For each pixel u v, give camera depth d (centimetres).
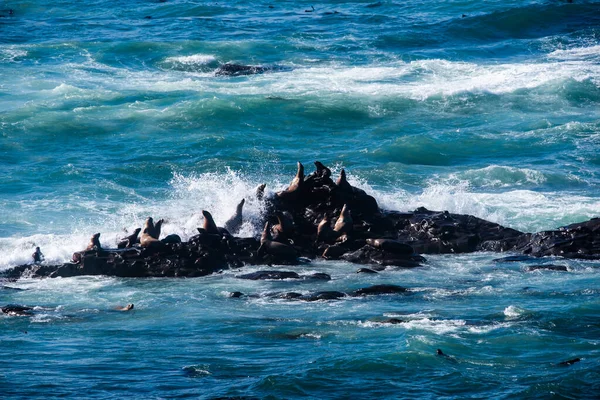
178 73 16625
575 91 14788
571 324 5797
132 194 10200
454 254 8031
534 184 10581
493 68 16475
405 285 6994
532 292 6669
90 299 6744
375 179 10788
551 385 4712
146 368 5091
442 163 11706
